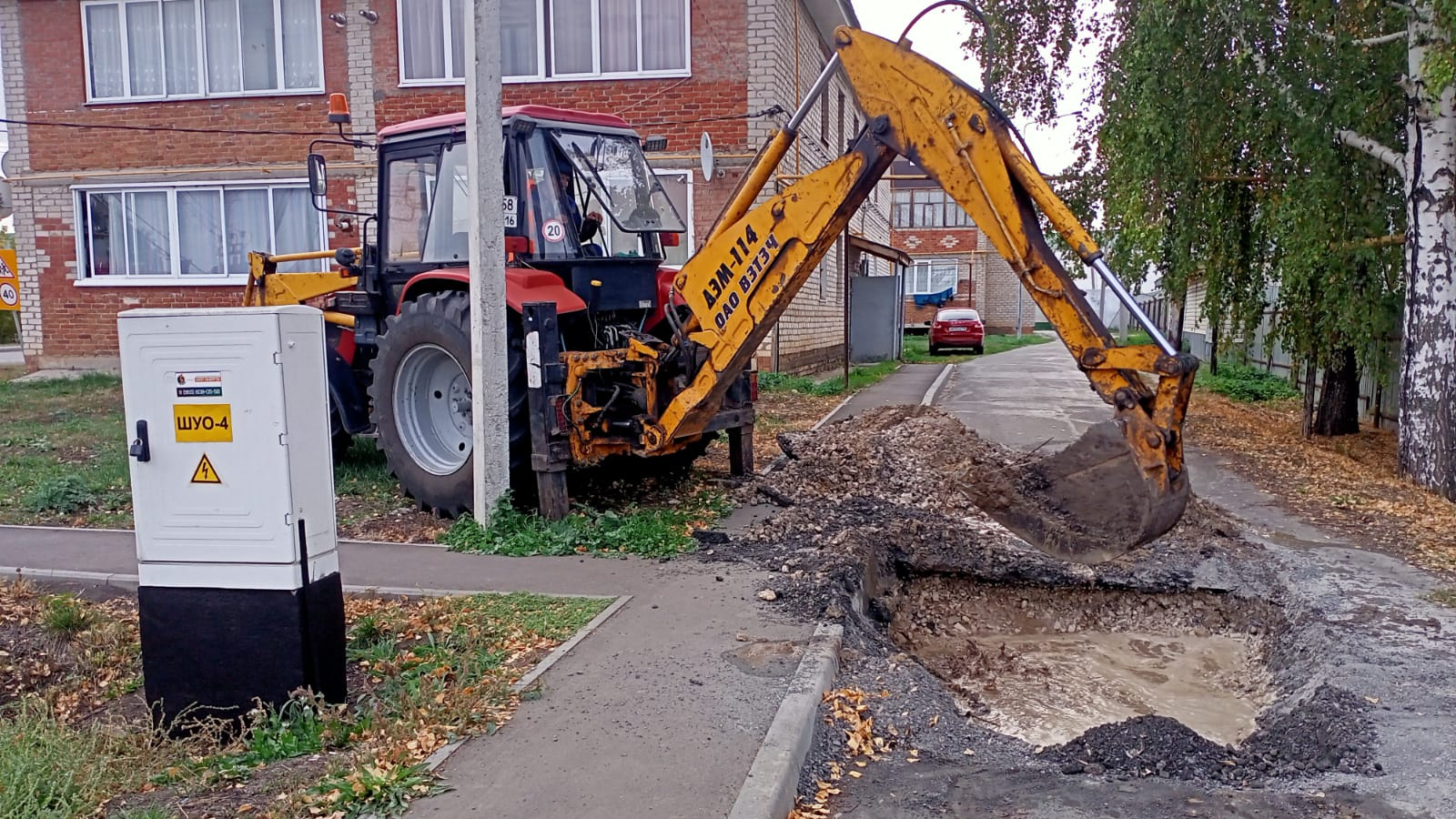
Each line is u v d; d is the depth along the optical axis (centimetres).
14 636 551
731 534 728
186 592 446
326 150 1659
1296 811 377
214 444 439
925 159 575
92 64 1717
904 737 439
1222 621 648
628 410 771
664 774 375
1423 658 525
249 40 1666
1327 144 1005
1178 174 1133
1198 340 2525
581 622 541
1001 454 1059
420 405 796
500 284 705
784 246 662
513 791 363
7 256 1784
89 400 1478
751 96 1508
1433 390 958
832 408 1461
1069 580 672
